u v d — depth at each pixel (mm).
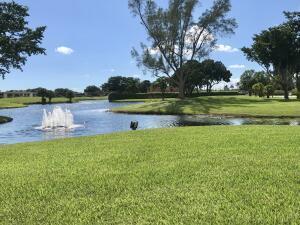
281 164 8242
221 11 53906
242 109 38531
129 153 10375
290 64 64500
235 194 6328
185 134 14516
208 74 112000
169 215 5570
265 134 13289
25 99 106000
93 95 142875
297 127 16219
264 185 6750
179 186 6895
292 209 5594
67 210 5953
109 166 8734
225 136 13133
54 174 8188
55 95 125062
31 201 6469
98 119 35281
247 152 9750
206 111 39688
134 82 126688
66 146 12656
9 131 26484
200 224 5215
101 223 5418
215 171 7828
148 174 7793
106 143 12844
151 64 54969
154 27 54062
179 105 46500
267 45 63000
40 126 29656
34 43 41344
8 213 5949
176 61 56094
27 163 9680
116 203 6156
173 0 53594
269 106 40125
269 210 5594
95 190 6895
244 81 131250
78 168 8656
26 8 41062
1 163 9914
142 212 5734
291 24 63312
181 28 54812
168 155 9828
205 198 6203
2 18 39906
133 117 37344
